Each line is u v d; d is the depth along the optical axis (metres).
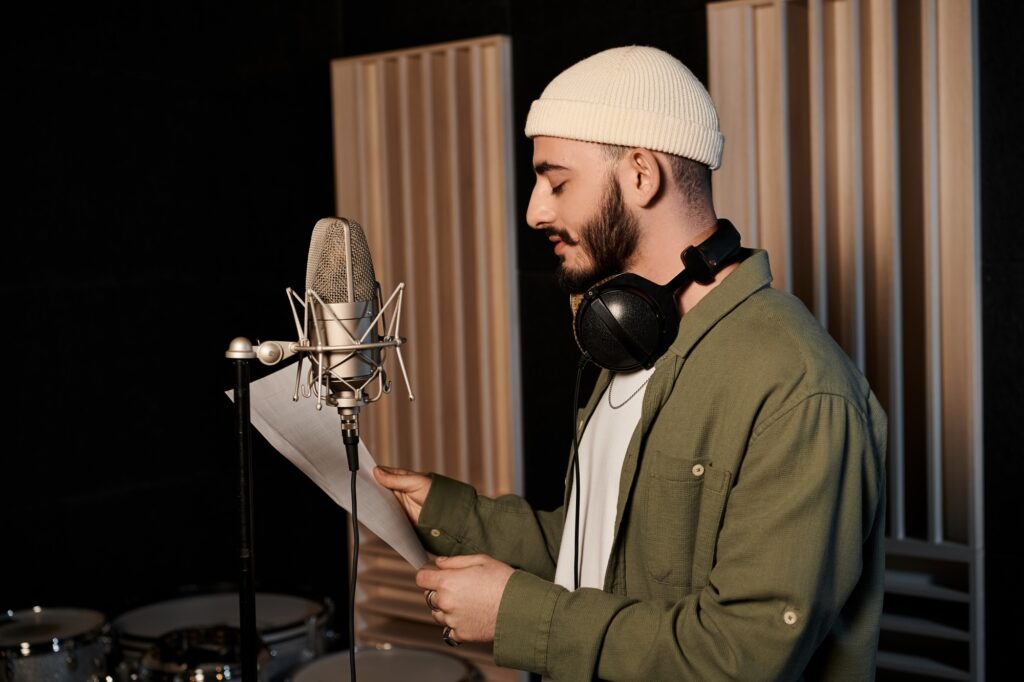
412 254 2.80
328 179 3.06
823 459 1.15
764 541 1.15
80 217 2.64
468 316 2.78
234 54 2.91
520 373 2.70
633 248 1.31
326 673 1.94
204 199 2.88
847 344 2.23
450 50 2.67
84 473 2.67
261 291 3.00
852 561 1.18
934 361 2.10
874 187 2.20
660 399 1.28
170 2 2.79
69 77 2.61
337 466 1.42
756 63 2.28
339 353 1.19
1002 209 2.05
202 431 2.91
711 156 1.31
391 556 2.95
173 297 2.83
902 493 2.18
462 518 1.54
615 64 1.30
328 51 2.98
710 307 1.27
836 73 2.22
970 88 2.02
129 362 2.75
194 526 2.91
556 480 2.67
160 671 1.98
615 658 1.20
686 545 1.25
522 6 2.62
